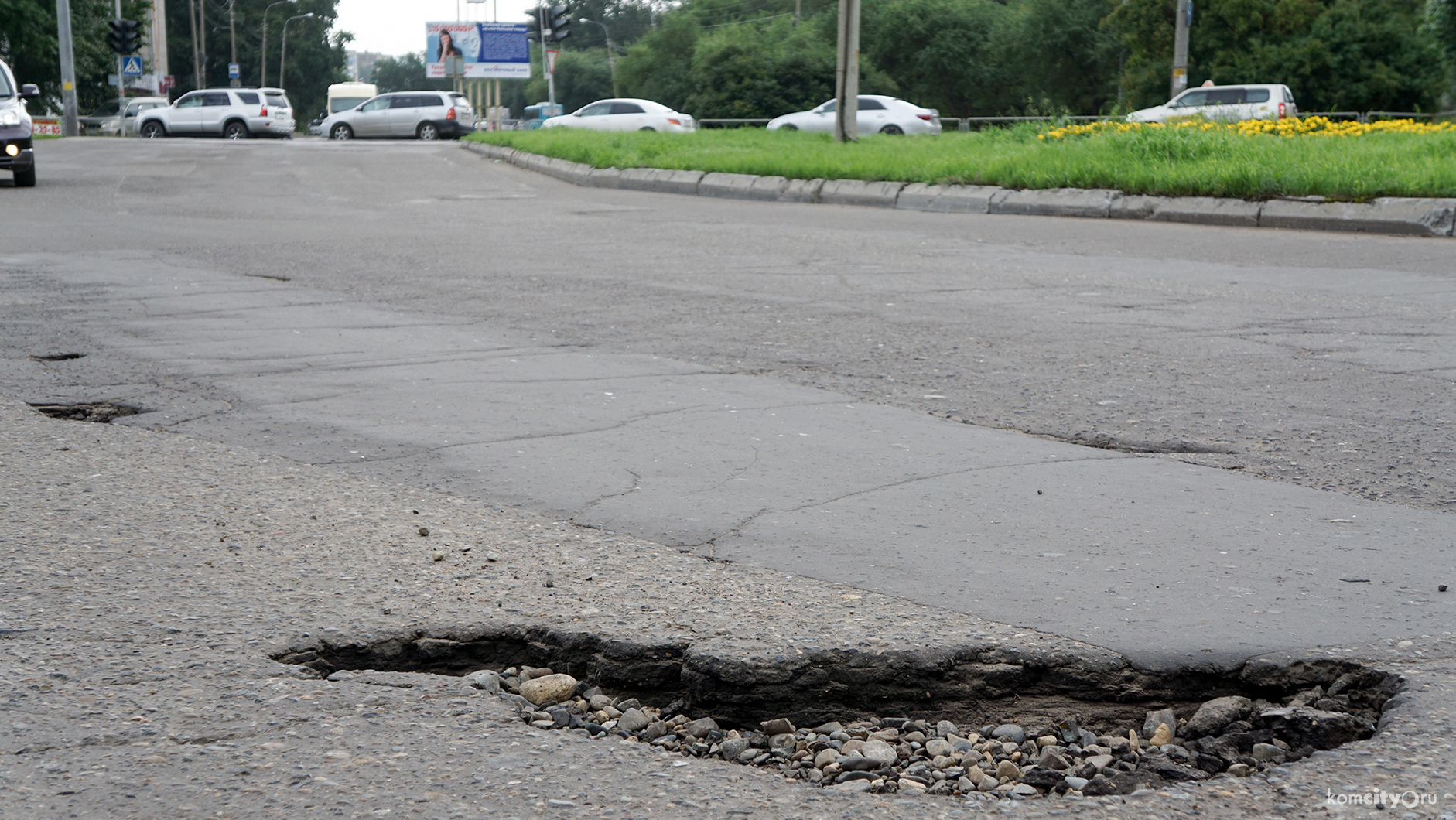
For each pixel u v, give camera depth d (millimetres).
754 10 91312
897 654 2340
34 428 4145
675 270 8461
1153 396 4652
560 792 1854
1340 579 2752
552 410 4395
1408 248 10008
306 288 7574
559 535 3072
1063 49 57312
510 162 23906
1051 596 2641
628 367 5191
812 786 1923
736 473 3627
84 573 2777
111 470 3641
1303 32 40500
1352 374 5035
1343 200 11961
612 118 38594
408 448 3889
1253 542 3006
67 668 2270
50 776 1884
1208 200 12586
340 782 1871
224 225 11742
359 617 2533
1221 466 3729
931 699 2303
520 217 12953
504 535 3076
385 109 40312
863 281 7926
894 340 5820
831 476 3598
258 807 1797
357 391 4688
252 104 41656
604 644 2410
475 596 2646
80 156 23859
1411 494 3436
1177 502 3344
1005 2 69375
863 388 4809
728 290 7477
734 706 2297
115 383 4836
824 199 15633
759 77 46562
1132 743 2162
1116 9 44250
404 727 2064
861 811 1824
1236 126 19109
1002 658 2355
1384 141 16219
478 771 1916
